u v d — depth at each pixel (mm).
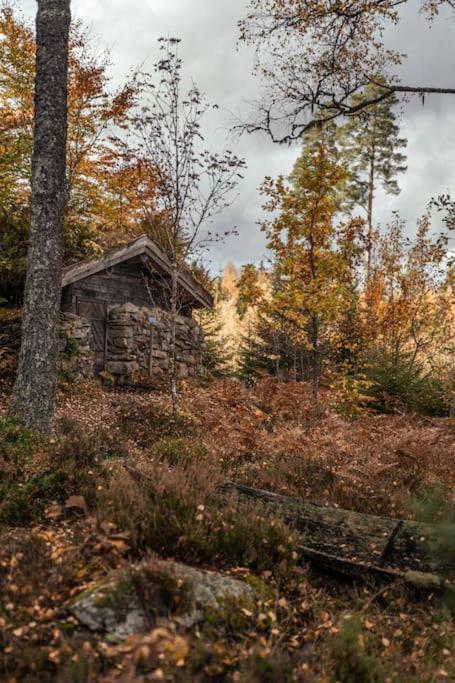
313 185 11344
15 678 2906
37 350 8227
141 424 10656
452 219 10773
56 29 8656
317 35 10500
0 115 16000
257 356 20578
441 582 4570
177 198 11875
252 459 8164
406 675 3512
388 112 30781
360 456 7879
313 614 4105
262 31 10438
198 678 2924
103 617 3402
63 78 8703
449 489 7062
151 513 4582
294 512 5699
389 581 4723
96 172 18078
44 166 8516
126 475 5512
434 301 21344
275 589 4238
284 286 12391
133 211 18688
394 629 4082
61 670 2914
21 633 3186
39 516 4961
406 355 19375
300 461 7609
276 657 3328
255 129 11164
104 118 17172
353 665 3350
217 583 3945
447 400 17109
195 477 5836
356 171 32562
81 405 12672
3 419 7496
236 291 44344
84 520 4699
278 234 11703
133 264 19344
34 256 8414
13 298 16547
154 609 3490
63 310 16969
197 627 3494
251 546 4586
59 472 5578
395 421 12211
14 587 3551
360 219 11531
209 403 12938
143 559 3902
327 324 13062
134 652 3033
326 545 5180
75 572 3906
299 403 11312
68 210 18734
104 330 17938
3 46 16656
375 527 5367
